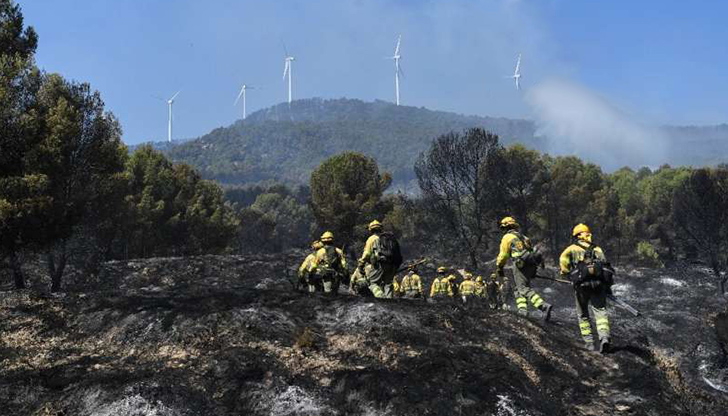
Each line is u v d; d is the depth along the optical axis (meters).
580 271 7.21
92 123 21.88
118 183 24.33
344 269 9.80
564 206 64.69
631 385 6.27
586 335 7.34
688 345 14.09
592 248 7.36
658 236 77.12
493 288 15.96
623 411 5.72
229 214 58.09
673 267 50.16
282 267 25.05
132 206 35.69
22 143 19.08
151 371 5.61
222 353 6.13
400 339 6.66
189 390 5.32
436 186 43.97
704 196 47.12
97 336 6.71
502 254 8.34
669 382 6.61
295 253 28.30
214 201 53.78
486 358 6.30
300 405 5.30
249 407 5.29
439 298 15.91
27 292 7.78
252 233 79.75
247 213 80.06
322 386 5.58
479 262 44.06
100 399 5.10
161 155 50.44
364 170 55.16
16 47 21.02
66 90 21.48
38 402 5.15
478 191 43.59
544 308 8.12
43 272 27.61
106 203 24.73
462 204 45.88
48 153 19.28
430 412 5.12
